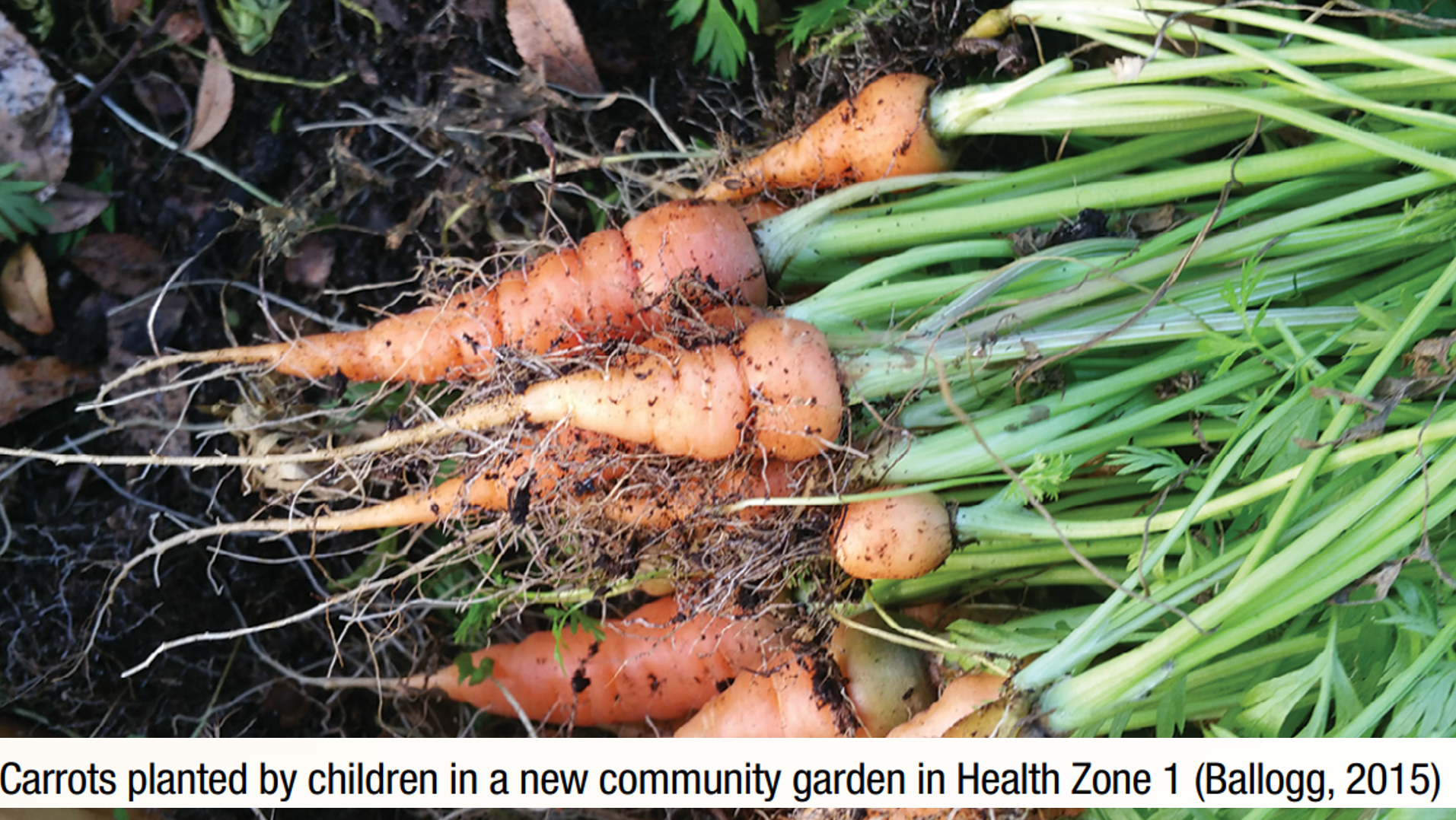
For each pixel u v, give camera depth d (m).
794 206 0.48
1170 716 0.42
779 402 0.43
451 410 0.44
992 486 0.46
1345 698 0.41
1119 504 0.46
